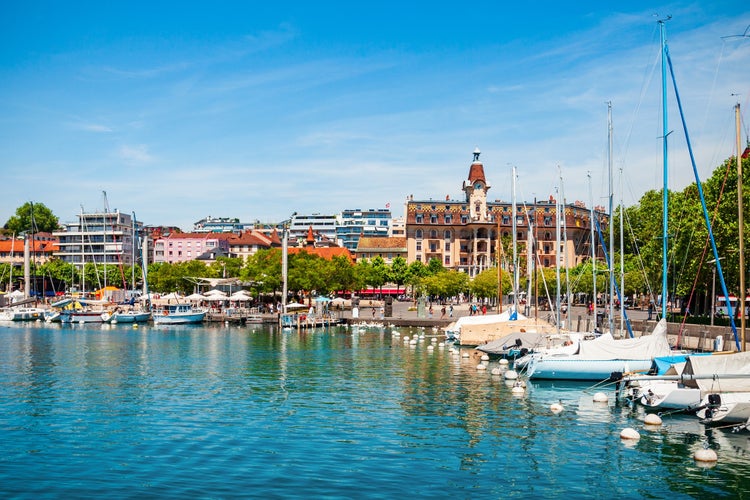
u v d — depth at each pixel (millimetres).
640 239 134000
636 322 83000
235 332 110062
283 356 75500
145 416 42500
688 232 82688
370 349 83625
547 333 77312
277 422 41094
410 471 31594
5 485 29203
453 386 54688
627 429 37625
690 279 81688
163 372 62031
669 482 30406
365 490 28922
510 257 168375
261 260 150625
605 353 55594
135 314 129375
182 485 29312
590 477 31016
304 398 49125
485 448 35531
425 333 109312
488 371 63125
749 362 41906
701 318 79375
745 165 76812
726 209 76500
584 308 154375
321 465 32312
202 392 51438
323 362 70062
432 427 40031
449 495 28469
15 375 59375
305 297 161375
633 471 31891
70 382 55688
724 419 39500
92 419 41594
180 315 126000
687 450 35281
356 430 39188
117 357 73500
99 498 27719
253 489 28875
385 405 46625
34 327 119750
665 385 45312
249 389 52938
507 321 85875
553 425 40688
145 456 33562
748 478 30969
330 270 151875
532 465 32688
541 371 56156
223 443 36062
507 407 46062
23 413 43188
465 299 199125
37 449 34688
